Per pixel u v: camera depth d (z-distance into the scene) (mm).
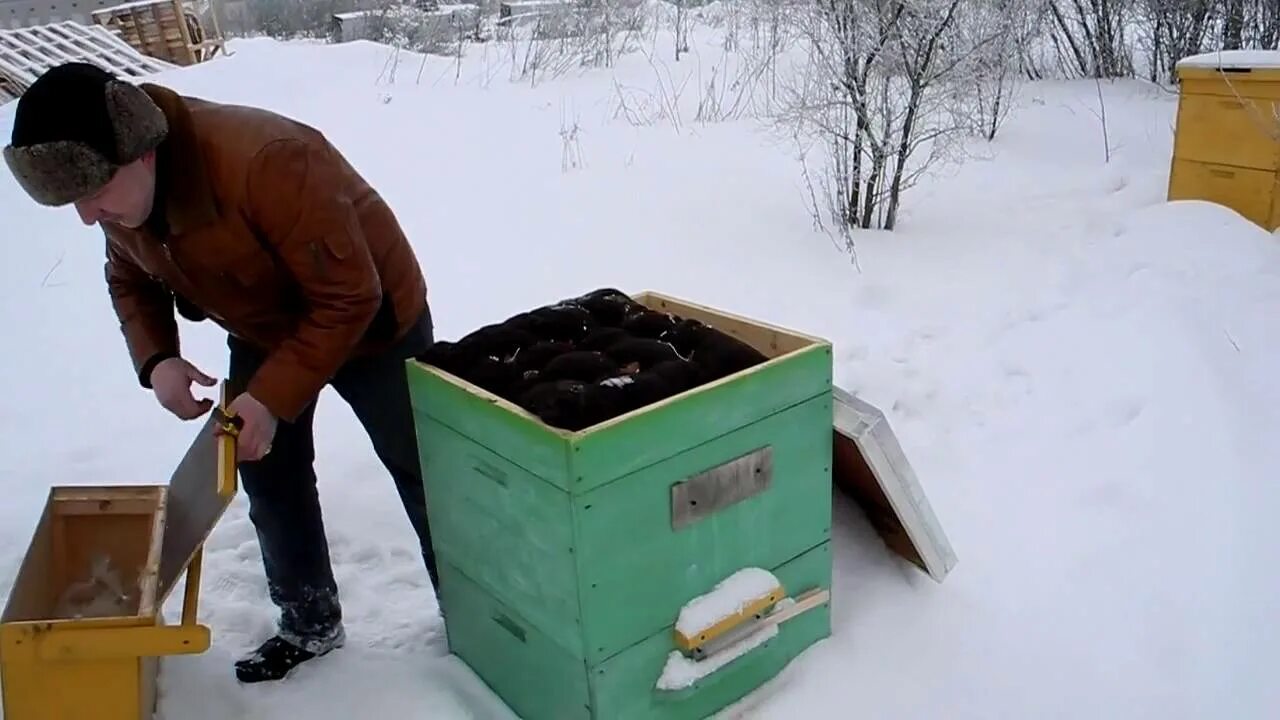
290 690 2422
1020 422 3619
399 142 7848
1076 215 5852
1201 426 3430
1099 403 3689
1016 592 2680
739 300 4852
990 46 5980
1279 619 2529
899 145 5785
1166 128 7738
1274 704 2283
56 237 6012
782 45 9258
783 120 6211
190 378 2271
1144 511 3012
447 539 2361
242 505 3258
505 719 2328
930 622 2533
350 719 2322
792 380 2201
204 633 1912
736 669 2270
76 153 1759
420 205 6379
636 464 1969
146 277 2352
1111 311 4453
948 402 3789
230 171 1941
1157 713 2287
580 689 2072
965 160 7133
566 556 1967
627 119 8547
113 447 3713
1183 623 2545
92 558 2391
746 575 2223
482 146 7727
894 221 5816
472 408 2094
